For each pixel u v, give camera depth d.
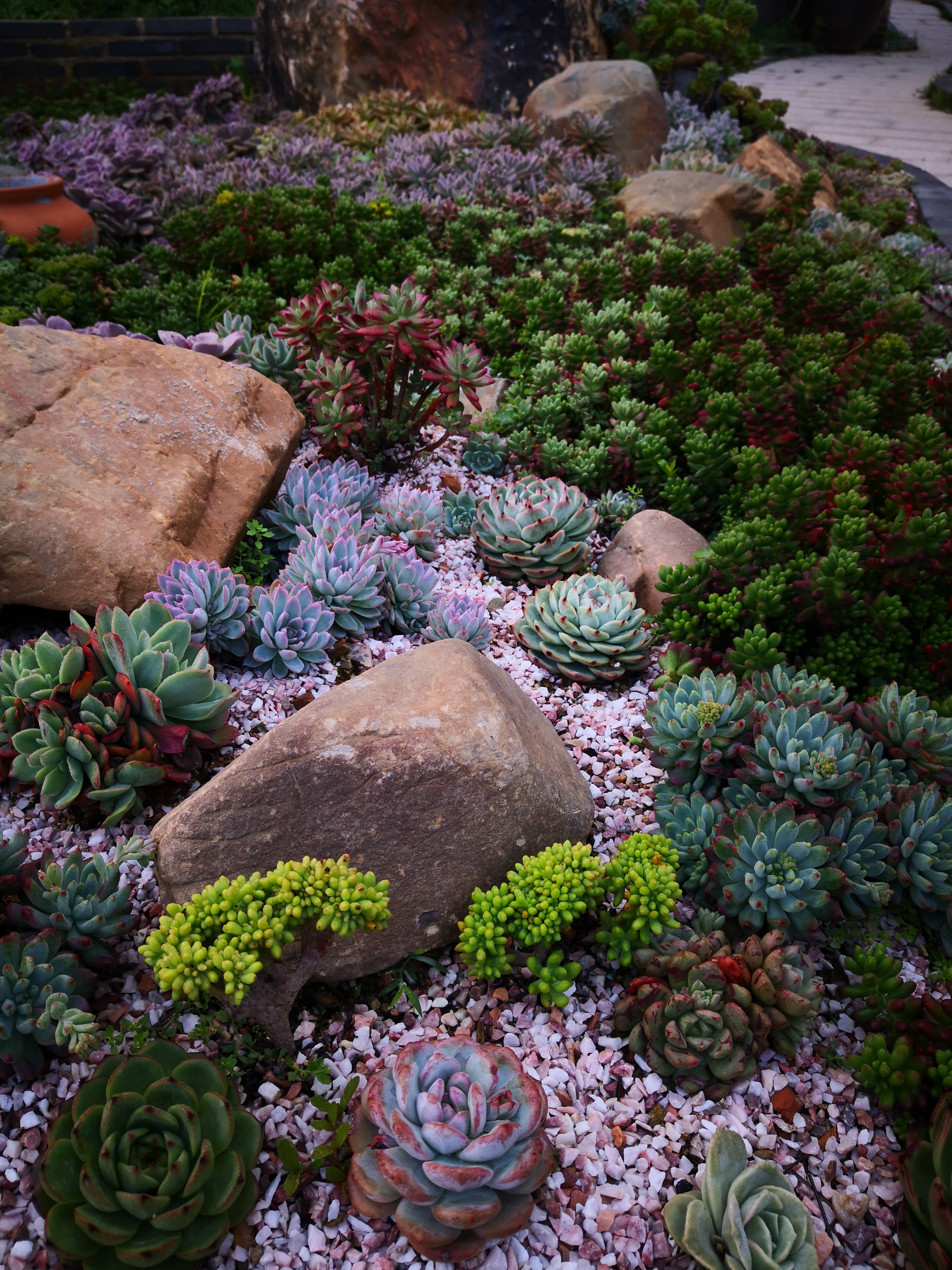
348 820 2.76
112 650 3.09
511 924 2.68
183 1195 2.12
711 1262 2.14
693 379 5.43
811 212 9.24
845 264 7.54
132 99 12.14
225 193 7.05
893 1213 2.38
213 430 4.22
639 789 3.52
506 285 6.97
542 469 5.28
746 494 4.84
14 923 2.69
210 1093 2.26
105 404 3.95
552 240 7.66
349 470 4.85
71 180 8.38
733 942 3.01
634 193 8.62
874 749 3.29
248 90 12.30
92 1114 2.19
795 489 4.11
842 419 4.98
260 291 6.09
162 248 6.86
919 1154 2.33
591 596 4.09
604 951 2.95
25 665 3.14
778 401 4.90
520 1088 2.33
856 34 23.12
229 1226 2.18
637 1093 2.59
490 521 4.55
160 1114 2.16
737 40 13.86
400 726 2.82
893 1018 2.67
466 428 5.52
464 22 10.91
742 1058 2.52
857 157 13.82
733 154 11.83
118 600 3.54
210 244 6.64
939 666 3.89
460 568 4.68
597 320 6.08
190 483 3.92
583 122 10.00
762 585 3.85
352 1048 2.63
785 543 4.09
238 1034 2.63
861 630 3.98
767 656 3.73
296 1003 2.74
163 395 4.18
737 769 3.33
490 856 2.83
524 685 3.97
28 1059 2.44
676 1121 2.54
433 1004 2.78
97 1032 2.52
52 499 3.49
